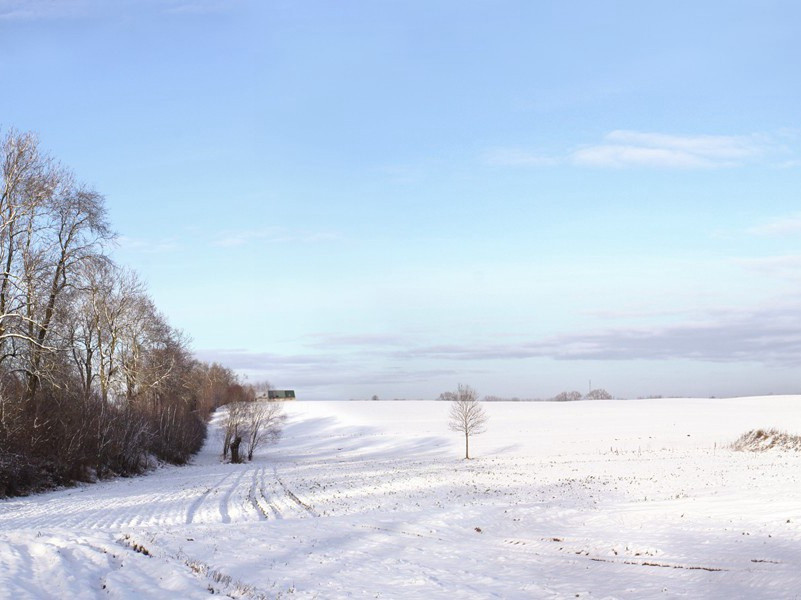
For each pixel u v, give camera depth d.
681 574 17.88
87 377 57.34
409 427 134.62
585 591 16.39
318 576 17.28
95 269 54.44
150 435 62.75
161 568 16.27
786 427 100.06
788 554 19.73
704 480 43.72
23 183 40.47
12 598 12.69
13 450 39.44
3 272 39.28
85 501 34.97
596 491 40.03
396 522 27.34
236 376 174.12
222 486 46.12
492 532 25.75
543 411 151.00
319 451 101.88
